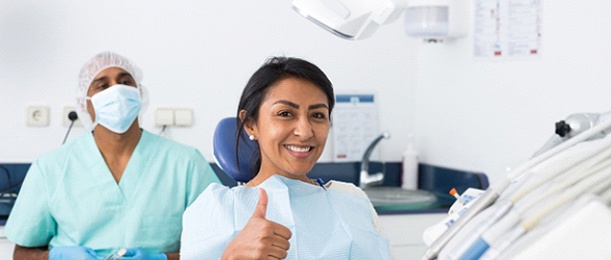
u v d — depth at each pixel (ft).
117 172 7.19
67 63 9.62
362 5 5.17
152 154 7.29
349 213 5.07
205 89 10.01
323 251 4.73
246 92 5.01
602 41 7.02
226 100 10.08
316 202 5.00
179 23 9.88
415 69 10.77
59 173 7.11
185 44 9.91
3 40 9.46
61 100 9.64
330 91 4.96
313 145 4.86
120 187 7.12
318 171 10.38
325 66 10.43
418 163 10.63
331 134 10.47
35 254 7.19
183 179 7.29
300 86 4.79
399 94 10.75
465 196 4.47
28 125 9.55
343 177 10.49
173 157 7.34
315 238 4.78
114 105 6.95
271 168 5.07
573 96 7.47
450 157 9.93
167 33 9.86
